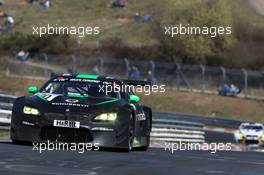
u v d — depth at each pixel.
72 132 27.12
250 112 109.94
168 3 134.75
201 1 130.00
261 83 118.25
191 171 21.03
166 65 117.19
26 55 115.25
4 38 121.00
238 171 22.14
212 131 82.50
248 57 134.38
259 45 139.75
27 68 113.94
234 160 27.89
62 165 20.17
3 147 25.77
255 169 23.34
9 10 162.12
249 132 70.50
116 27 150.50
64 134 27.17
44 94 29.20
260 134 70.44
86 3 171.12
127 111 28.30
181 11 130.25
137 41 139.62
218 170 22.08
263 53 136.12
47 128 27.17
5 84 105.75
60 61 114.88
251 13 163.38
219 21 130.88
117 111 27.86
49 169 18.78
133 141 29.72
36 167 19.11
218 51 132.00
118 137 27.66
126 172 19.42
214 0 130.50
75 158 22.83
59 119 27.02
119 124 27.62
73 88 29.84
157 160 24.84
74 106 27.44
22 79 108.06
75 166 20.12
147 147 34.09
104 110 27.62
